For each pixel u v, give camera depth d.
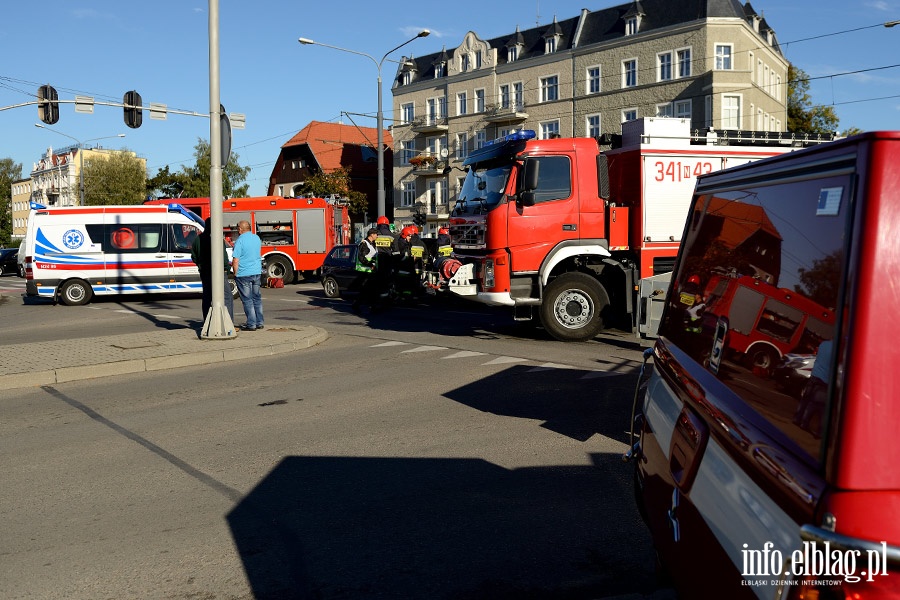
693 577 2.38
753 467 1.92
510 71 53.53
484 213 11.88
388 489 5.18
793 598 1.58
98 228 21.52
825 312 1.78
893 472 1.51
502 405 7.64
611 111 47.25
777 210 2.27
